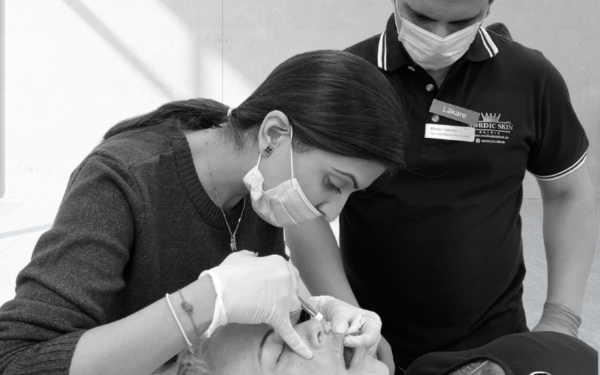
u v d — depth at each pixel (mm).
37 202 4617
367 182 1012
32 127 4703
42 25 4562
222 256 1160
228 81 4785
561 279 1416
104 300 907
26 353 821
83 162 1022
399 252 1357
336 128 938
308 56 1010
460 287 1346
